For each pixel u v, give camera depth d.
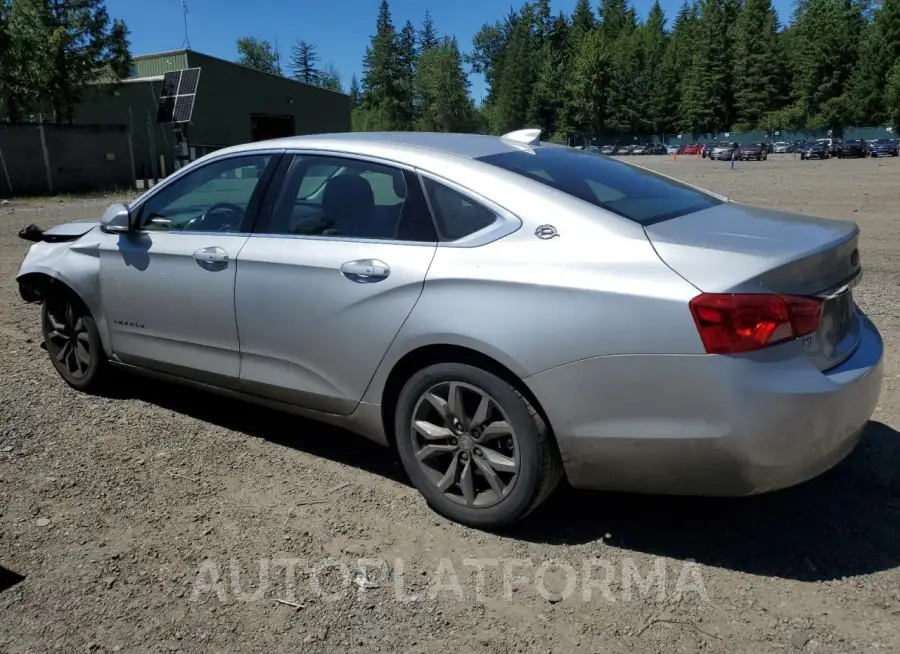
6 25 32.50
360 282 3.41
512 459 3.14
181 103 34.06
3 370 5.42
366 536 3.27
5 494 3.63
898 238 11.02
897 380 4.89
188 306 4.09
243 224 3.93
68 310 4.84
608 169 3.80
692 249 2.83
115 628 2.70
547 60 106.44
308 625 2.71
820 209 15.24
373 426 3.56
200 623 2.72
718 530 3.27
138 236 4.37
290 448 4.16
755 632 2.63
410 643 2.61
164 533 3.29
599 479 3.02
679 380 2.72
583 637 2.62
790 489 3.60
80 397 4.88
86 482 3.75
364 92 100.31
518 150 3.75
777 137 88.69
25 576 3.00
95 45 35.22
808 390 2.71
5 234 13.71
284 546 3.19
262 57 95.88
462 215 3.27
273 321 3.73
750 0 93.38
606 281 2.85
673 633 2.63
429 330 3.18
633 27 121.12
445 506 3.37
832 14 84.25
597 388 2.86
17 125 26.53
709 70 97.06
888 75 79.62
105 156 29.44
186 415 4.62
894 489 3.56
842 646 2.54
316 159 3.79
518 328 2.97
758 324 2.65
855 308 3.44
